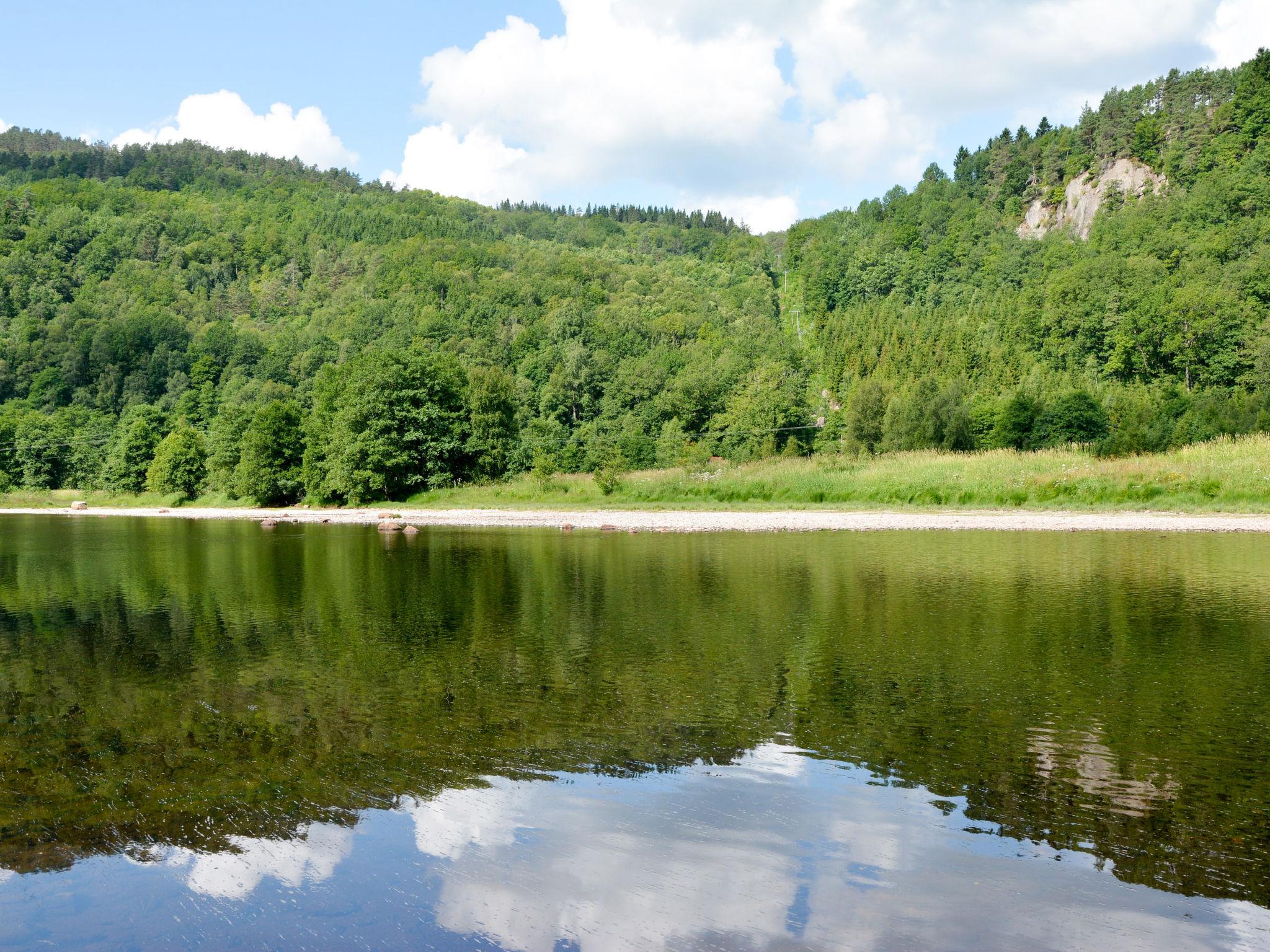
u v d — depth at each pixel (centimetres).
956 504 4784
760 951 663
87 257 19812
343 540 4172
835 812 900
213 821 903
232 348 15462
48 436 10688
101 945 678
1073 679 1365
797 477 5666
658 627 1823
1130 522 3819
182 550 3816
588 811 910
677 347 15438
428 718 1215
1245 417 5859
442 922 707
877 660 1503
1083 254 16025
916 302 19062
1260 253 12300
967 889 748
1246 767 995
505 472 7669
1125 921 695
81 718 1239
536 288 18988
